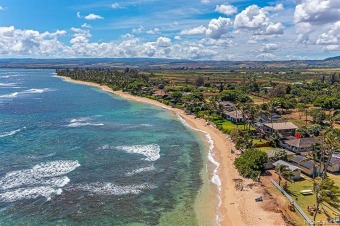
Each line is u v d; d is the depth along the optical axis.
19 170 69.69
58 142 92.44
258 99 183.00
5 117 129.00
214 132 111.00
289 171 65.62
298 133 99.12
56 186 62.72
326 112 143.12
